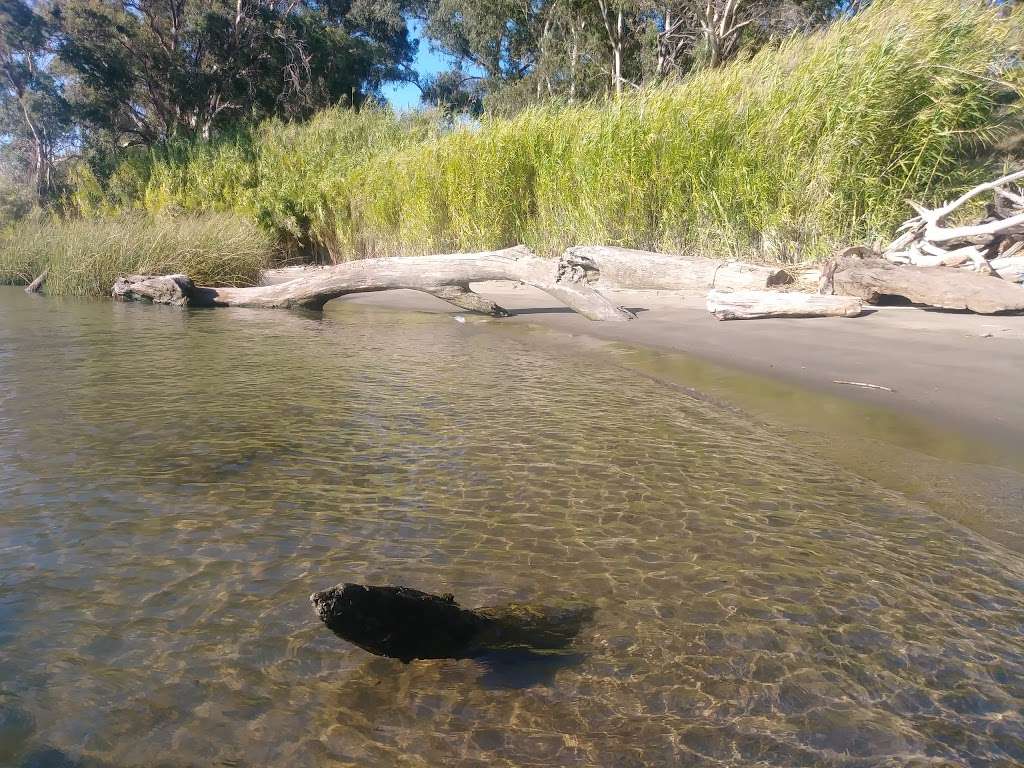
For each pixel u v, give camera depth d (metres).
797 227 10.02
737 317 8.35
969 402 4.98
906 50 9.14
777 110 10.20
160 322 10.43
